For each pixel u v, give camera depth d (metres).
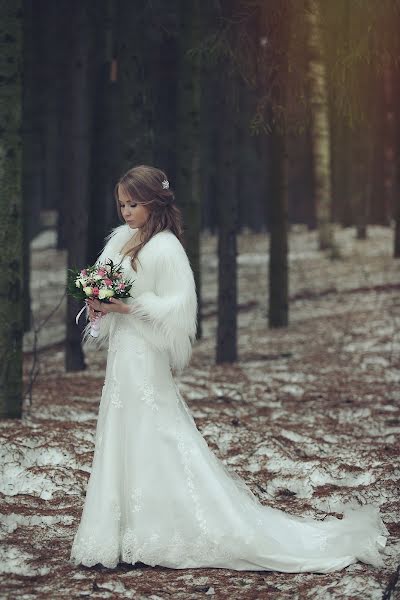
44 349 14.89
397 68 7.89
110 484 4.40
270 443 6.69
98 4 12.88
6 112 7.05
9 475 5.85
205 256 25.89
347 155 29.11
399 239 22.69
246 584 4.26
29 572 4.36
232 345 11.84
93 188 13.41
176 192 12.36
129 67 9.38
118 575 4.34
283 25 7.89
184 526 4.39
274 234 14.91
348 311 16.19
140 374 4.44
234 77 9.00
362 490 5.64
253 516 4.54
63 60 19.97
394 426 7.54
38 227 29.59
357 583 4.19
